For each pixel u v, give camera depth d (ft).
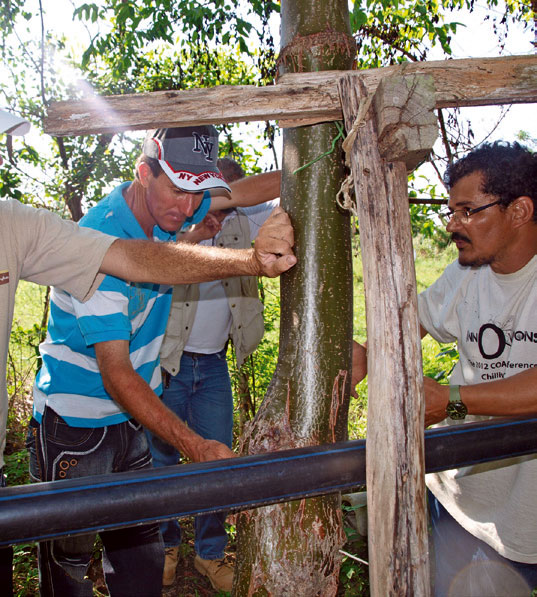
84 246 5.68
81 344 6.93
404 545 3.98
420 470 4.01
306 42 4.95
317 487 4.08
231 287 10.57
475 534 6.85
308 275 4.99
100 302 6.18
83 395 7.18
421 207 12.76
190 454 5.66
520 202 5.90
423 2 14.51
